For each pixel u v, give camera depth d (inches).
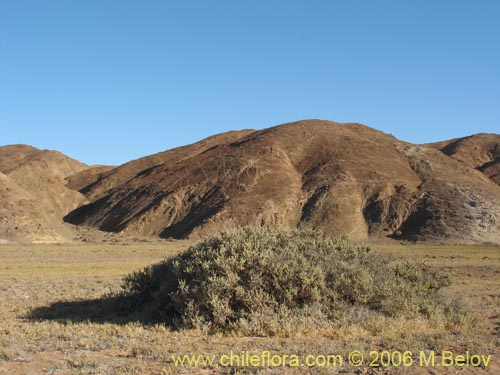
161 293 522.6
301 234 598.5
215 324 447.5
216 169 4493.1
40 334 430.6
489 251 2343.8
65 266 1267.2
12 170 5054.1
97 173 6545.3
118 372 311.9
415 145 5059.1
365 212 3821.4
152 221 4065.0
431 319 490.0
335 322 443.8
